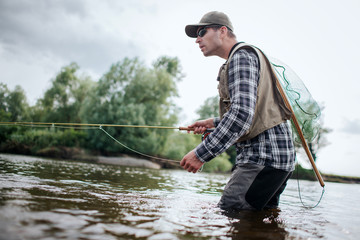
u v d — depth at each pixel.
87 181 2.84
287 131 1.89
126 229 0.97
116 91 19.81
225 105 1.99
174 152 19.06
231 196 1.82
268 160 1.79
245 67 1.79
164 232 0.99
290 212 1.94
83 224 0.95
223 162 18.94
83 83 26.38
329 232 1.32
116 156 17.86
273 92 1.88
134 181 3.62
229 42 2.17
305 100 1.97
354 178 14.96
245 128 1.69
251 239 1.03
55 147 16.05
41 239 0.73
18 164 4.37
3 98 25.62
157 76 20.88
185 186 3.64
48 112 25.39
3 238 0.69
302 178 12.63
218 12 2.21
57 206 1.21
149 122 19.41
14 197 1.30
